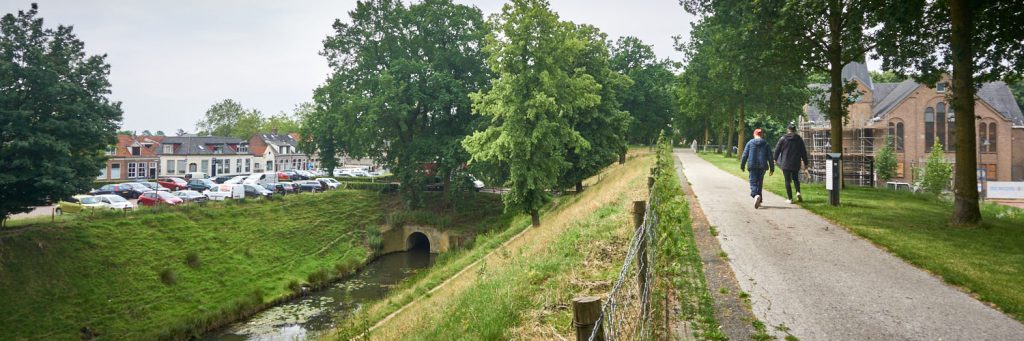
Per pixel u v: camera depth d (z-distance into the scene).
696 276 7.57
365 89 44.62
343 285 33.06
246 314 26.70
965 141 11.97
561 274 9.72
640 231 5.75
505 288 9.72
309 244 39.22
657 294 6.48
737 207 13.80
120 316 25.30
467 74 46.47
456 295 12.93
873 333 5.49
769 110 38.72
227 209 38.78
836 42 21.09
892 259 8.50
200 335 24.11
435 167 47.81
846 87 22.59
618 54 59.53
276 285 31.70
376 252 41.78
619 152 41.81
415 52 45.91
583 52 39.16
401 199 48.78
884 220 11.72
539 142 30.83
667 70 61.38
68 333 23.31
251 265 33.50
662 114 58.34
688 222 11.32
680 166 31.05
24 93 27.42
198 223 35.66
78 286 26.11
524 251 17.53
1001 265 7.93
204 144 82.25
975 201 11.59
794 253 8.84
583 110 38.00
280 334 23.94
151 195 39.31
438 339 8.67
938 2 15.91
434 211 47.34
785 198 15.68
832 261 8.34
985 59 16.09
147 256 30.12
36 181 26.38
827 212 12.72
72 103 28.50
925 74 20.14
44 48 28.59
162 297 27.45
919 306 6.29
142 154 71.00
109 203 37.75
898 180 55.44
